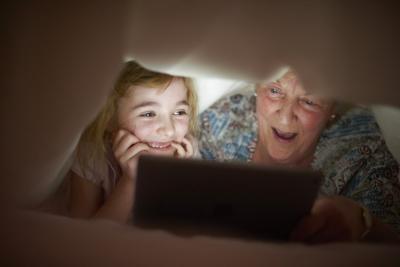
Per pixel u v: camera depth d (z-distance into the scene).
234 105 1.39
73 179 1.25
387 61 0.93
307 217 0.84
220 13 0.90
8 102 0.84
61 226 0.79
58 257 0.76
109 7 0.87
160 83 1.23
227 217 0.82
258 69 0.92
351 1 0.94
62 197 1.20
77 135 0.86
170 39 0.88
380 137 1.31
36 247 0.77
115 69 0.87
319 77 0.92
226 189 0.79
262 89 1.34
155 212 0.83
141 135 1.27
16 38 0.85
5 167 0.82
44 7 0.87
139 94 1.24
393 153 1.30
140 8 0.88
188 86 1.28
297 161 1.35
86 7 0.87
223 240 0.81
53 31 0.86
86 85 0.86
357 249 0.84
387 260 0.82
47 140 0.84
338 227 1.01
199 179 0.78
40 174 0.84
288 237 0.85
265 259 0.80
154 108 1.26
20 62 0.85
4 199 0.81
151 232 0.80
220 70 0.91
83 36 0.87
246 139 1.37
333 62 0.92
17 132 0.83
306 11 0.92
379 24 0.94
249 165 0.78
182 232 0.83
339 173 1.30
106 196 1.27
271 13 0.91
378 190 1.26
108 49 0.87
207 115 1.38
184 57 0.89
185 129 1.31
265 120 1.35
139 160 0.77
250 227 0.83
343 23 0.93
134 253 0.77
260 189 0.79
